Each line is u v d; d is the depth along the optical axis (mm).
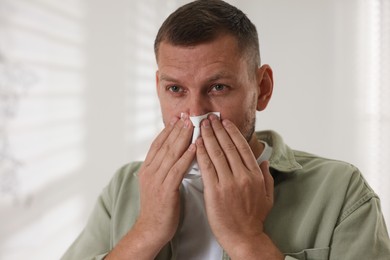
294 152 1129
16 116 1854
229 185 912
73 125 1873
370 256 912
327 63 1886
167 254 1040
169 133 967
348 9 1871
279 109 1920
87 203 1877
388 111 1859
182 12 951
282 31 1907
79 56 1879
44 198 1859
